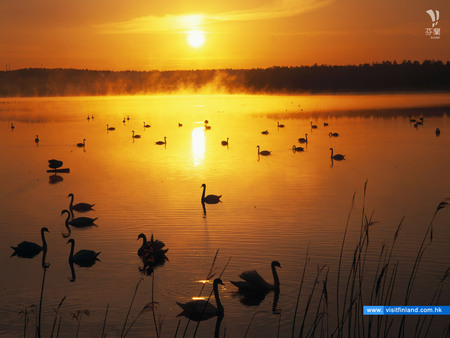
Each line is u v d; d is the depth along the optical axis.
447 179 35.88
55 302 16.94
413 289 16.91
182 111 126.00
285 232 23.53
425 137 63.88
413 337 13.99
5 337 14.58
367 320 14.97
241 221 25.70
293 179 37.69
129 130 80.19
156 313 16.09
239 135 71.50
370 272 18.39
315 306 16.22
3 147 60.16
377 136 66.69
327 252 20.62
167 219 26.55
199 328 15.09
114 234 24.28
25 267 20.31
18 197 33.00
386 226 23.98
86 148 58.66
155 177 39.31
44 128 83.50
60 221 27.02
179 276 18.83
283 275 18.55
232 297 17.14
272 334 14.64
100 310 16.31
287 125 86.50
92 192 34.06
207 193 32.94
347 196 31.12
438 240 21.55
